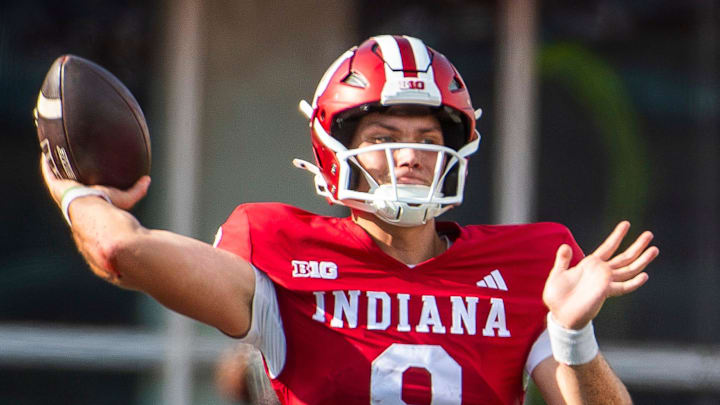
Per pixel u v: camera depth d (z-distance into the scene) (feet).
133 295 67.51
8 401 67.05
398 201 32.99
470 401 32.73
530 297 34.27
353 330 32.86
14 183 68.13
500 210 68.39
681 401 67.31
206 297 30.37
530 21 68.74
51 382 67.31
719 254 67.82
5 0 68.54
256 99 68.85
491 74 68.90
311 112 35.70
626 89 68.59
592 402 31.83
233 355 43.75
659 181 68.33
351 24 69.05
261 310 32.45
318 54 68.95
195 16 68.59
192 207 68.28
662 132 68.44
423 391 32.45
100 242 28.81
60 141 30.94
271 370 33.19
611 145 68.44
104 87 31.71
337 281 33.37
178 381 66.85
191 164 68.33
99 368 67.21
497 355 33.35
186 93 68.49
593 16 68.90
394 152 33.45
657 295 67.77
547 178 68.54
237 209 34.94
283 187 68.74
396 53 34.35
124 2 68.90
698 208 68.08
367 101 33.58
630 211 68.23
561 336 31.07
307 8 69.00
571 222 68.44
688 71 68.54
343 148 34.12
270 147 68.74
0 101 68.33
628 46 68.64
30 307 67.56
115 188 31.22
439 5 69.05
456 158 33.96
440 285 33.86
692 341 67.46
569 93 68.64
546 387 33.50
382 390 32.32
